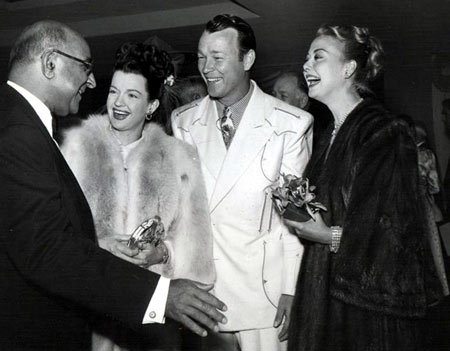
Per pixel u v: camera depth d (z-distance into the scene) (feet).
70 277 5.38
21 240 5.32
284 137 8.21
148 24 19.85
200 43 8.16
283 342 8.24
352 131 7.09
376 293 6.57
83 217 5.92
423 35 18.67
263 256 8.09
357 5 17.03
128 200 7.79
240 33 8.03
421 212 6.82
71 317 5.95
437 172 17.21
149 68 7.77
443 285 12.10
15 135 5.47
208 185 8.28
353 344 6.75
